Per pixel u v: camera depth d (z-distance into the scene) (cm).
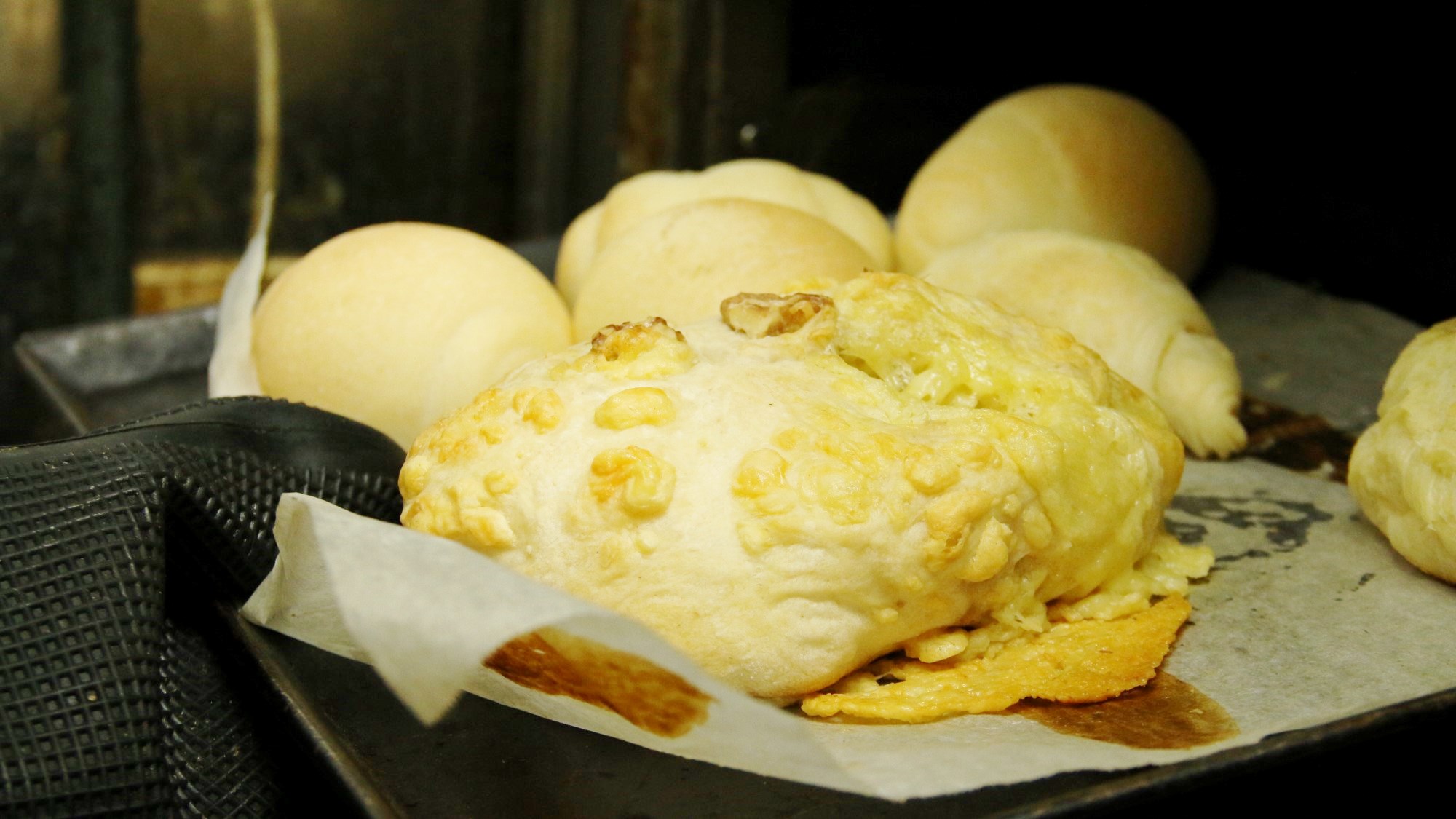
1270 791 32
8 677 31
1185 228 51
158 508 33
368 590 29
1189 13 54
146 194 68
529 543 31
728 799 30
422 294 41
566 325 44
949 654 32
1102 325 44
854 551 31
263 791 33
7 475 33
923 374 34
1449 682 32
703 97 63
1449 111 47
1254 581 36
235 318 43
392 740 31
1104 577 34
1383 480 37
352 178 72
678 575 31
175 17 66
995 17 58
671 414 32
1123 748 30
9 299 67
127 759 31
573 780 30
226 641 34
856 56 59
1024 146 51
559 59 71
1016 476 32
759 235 43
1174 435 36
